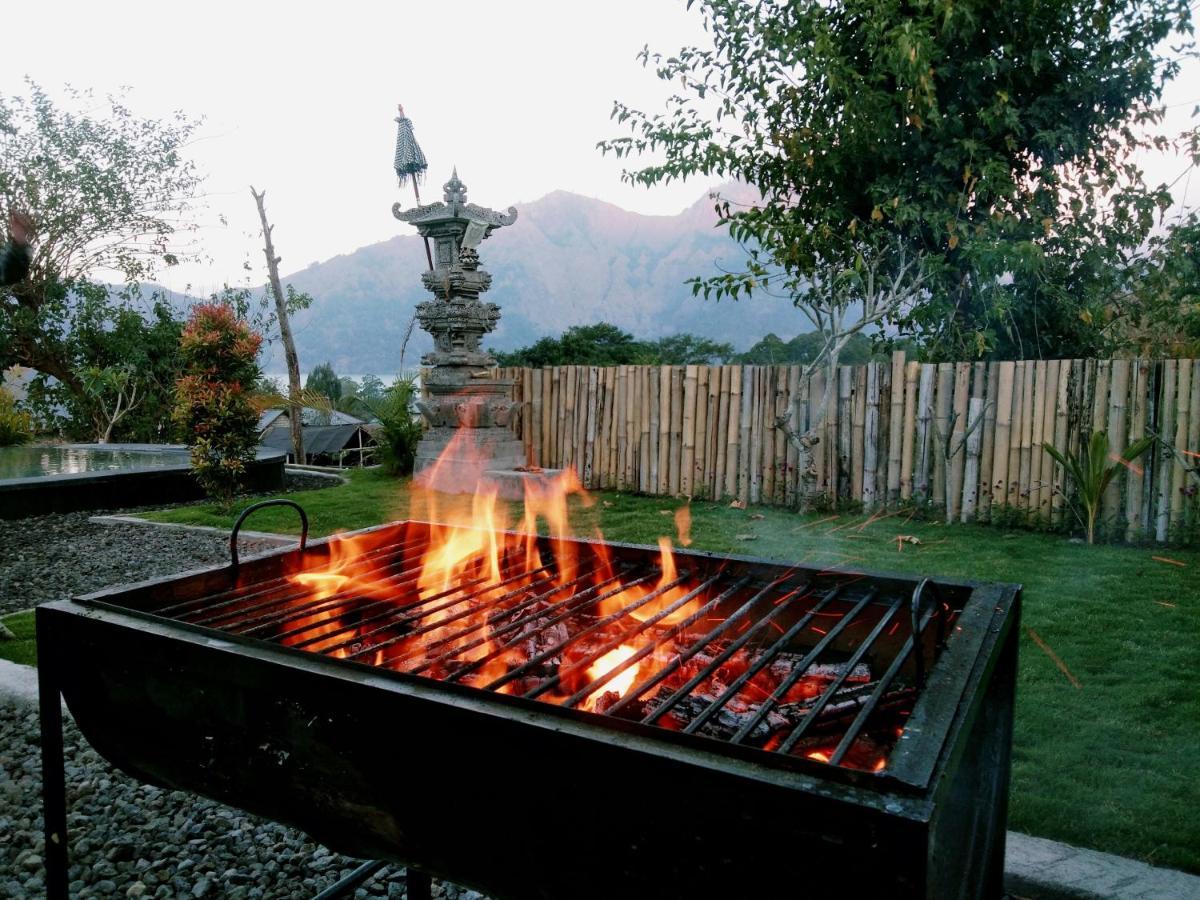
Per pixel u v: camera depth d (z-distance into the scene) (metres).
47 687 1.82
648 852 1.19
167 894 2.28
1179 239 6.78
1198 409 5.71
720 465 8.05
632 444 8.71
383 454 10.82
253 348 8.64
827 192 7.50
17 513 8.18
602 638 2.06
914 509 6.94
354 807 1.48
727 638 2.09
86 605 1.81
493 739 1.29
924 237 7.46
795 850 1.07
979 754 1.70
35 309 16.11
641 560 2.26
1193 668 3.48
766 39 7.27
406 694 1.36
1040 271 7.00
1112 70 6.83
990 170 6.71
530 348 19.88
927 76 6.51
